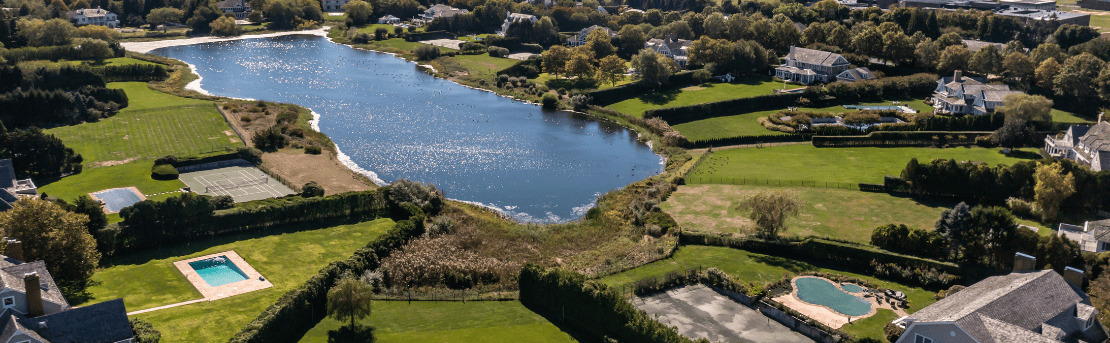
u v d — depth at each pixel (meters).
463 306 104.69
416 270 113.75
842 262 116.94
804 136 196.00
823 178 161.75
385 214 138.75
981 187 143.00
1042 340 77.19
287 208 131.75
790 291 107.31
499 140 197.75
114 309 84.50
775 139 195.62
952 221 114.38
